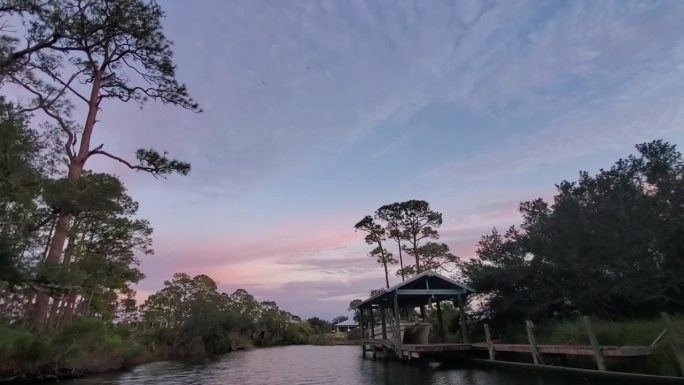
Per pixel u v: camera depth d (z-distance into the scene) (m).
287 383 20.31
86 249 29.08
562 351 14.71
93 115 22.14
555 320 19.11
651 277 14.73
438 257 45.62
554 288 18.86
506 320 22.50
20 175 15.41
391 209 46.34
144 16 19.61
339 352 50.44
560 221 17.72
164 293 55.56
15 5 15.18
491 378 15.61
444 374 18.12
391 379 18.00
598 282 16.72
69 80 21.75
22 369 21.95
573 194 18.02
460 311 23.73
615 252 15.66
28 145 15.47
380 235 49.06
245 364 35.44
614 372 12.48
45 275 14.35
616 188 16.00
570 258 16.86
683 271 14.19
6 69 16.64
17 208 15.62
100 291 23.02
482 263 24.31
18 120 15.42
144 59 21.84
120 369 30.81
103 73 22.31
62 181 15.91
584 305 17.56
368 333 42.41
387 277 48.75
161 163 22.83
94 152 21.94
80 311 45.91
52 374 23.09
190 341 50.47
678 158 15.02
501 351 19.45
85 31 18.06
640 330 13.73
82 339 24.55
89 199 15.96
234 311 68.19
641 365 12.73
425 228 46.50
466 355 22.72
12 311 30.28
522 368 16.86
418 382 16.33
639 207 14.98
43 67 19.22
